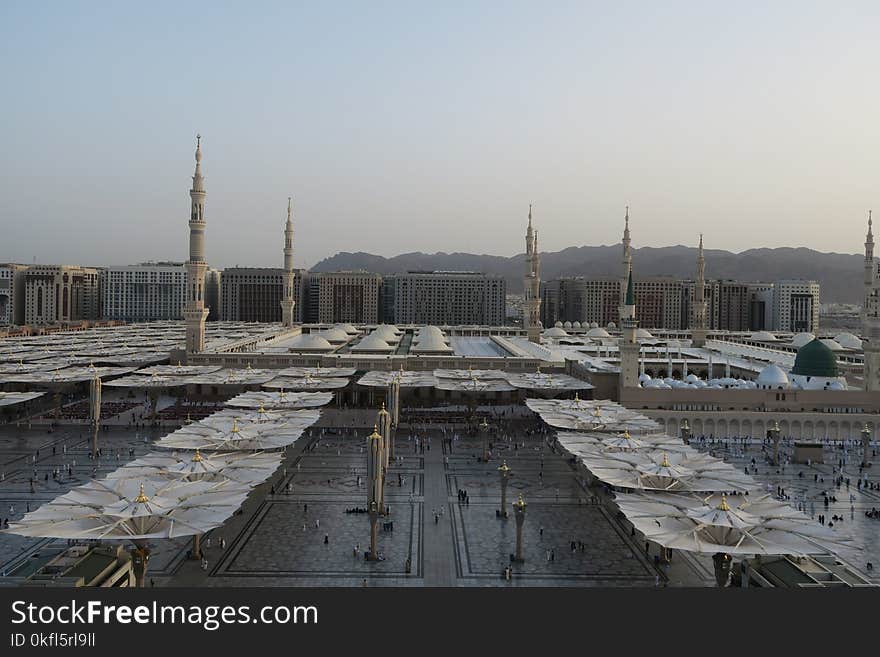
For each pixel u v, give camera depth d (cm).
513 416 16850
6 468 11538
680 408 14875
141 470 8688
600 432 12012
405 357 19412
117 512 7144
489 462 12575
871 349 15075
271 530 8931
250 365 19375
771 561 6969
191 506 7556
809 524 7281
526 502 10262
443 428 15400
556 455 13175
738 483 8738
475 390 16012
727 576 6812
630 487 8756
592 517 9631
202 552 8138
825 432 14650
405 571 7688
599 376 16088
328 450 13238
